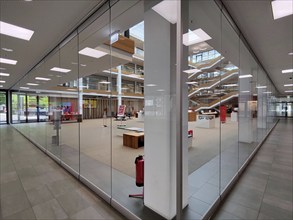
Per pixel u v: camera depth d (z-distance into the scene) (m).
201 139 5.38
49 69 5.39
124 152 4.46
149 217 1.83
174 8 1.53
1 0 2.15
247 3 2.21
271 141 6.07
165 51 1.73
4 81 8.53
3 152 4.67
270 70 6.20
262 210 1.98
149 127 1.98
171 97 1.68
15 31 3.06
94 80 4.82
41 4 2.25
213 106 4.77
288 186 2.58
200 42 2.64
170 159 1.74
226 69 3.82
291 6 2.24
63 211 1.98
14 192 2.42
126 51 3.19
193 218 1.78
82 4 2.28
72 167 3.28
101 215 1.92
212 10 2.20
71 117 4.97
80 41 3.36
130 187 2.51
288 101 19.38
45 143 5.19
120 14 2.41
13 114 10.71
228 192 2.39
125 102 5.15
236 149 4.37
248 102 4.91
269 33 3.04
